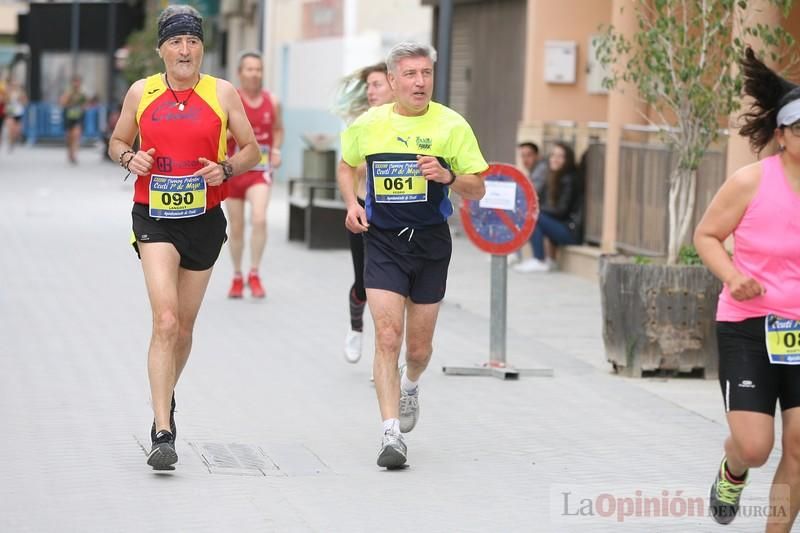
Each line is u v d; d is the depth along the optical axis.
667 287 20.03
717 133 20.95
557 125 35.94
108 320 24.05
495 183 20.17
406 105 14.50
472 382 19.78
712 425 17.25
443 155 14.55
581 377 20.25
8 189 57.09
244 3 74.12
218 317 25.08
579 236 33.81
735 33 22.70
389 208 14.59
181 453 15.18
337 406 17.86
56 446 15.30
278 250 37.47
